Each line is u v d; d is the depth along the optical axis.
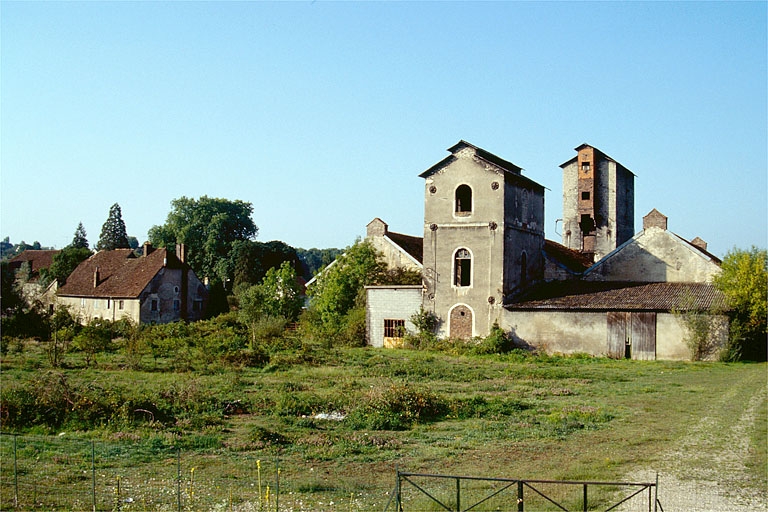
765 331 37.03
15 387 22.48
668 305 38.38
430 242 45.19
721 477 15.02
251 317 52.88
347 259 52.69
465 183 44.25
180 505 13.27
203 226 88.56
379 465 16.64
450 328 44.22
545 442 18.59
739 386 27.31
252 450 17.92
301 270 90.81
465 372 32.66
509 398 25.05
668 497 13.72
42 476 15.21
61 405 20.78
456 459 17.05
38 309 52.00
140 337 42.53
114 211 103.19
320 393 25.80
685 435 18.89
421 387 26.78
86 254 84.75
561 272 47.69
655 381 29.55
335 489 14.68
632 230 63.03
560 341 40.94
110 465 16.23
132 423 20.23
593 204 59.00
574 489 14.38
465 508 13.23
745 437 18.50
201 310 68.31
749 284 36.84
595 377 31.09
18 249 180.50
